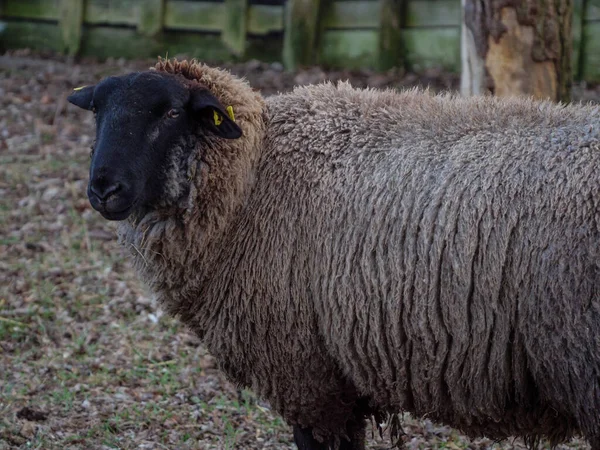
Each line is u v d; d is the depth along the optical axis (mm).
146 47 12852
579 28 10859
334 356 4047
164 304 4410
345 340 3955
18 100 11148
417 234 3801
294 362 4113
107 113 4078
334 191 4012
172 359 6039
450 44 11508
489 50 6211
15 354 6031
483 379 3785
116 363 5926
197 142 4137
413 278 3789
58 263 7293
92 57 13055
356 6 11891
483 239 3674
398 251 3818
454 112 4027
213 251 4180
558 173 3629
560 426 3873
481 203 3693
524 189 3654
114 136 4012
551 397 3684
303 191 4074
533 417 3854
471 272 3695
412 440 5113
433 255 3746
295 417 4250
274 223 4098
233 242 4156
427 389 3932
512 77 6199
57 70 12336
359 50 11969
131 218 4293
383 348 3904
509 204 3658
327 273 3957
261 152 4262
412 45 11711
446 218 3744
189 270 4215
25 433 4914
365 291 3883
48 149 9734
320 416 4227
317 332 4066
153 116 4059
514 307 3648
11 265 7223
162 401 5480
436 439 5148
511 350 3705
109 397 5461
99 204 3975
